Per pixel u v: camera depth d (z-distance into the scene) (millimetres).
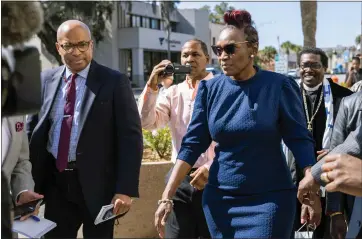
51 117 3186
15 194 2877
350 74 9609
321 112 3867
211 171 2748
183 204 3615
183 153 2855
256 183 2557
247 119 2551
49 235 3209
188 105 3693
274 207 2518
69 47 3047
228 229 2615
